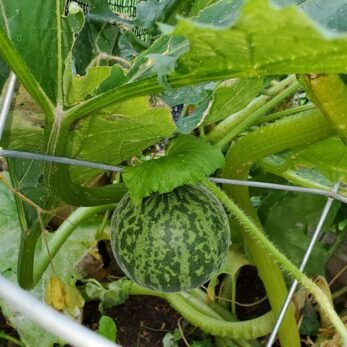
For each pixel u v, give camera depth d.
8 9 0.22
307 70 0.16
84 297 0.45
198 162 0.25
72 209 0.45
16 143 0.29
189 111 0.36
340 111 0.23
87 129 0.27
